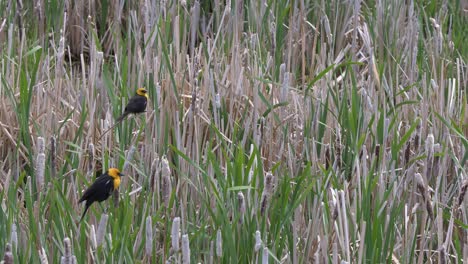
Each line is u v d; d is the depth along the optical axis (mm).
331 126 12438
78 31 15648
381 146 11516
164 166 9188
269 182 9352
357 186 10484
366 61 15211
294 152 11719
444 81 13711
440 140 12344
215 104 11906
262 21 15211
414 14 16125
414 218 10266
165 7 14930
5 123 12086
